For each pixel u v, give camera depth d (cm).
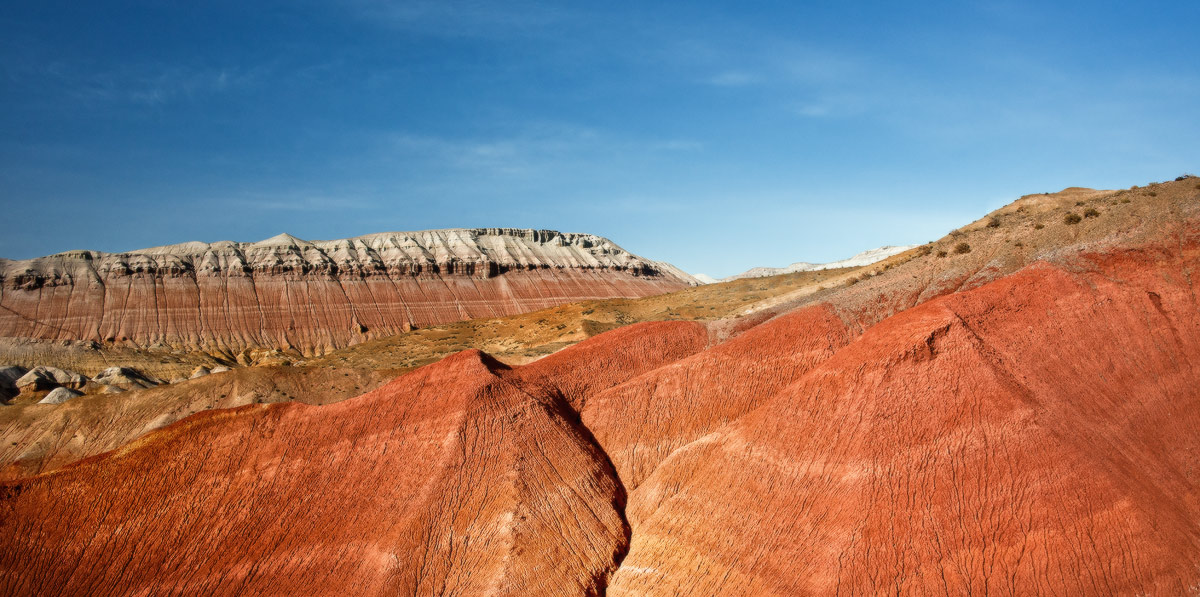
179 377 9650
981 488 2234
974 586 2064
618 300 9812
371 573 2647
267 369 5241
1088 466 2184
